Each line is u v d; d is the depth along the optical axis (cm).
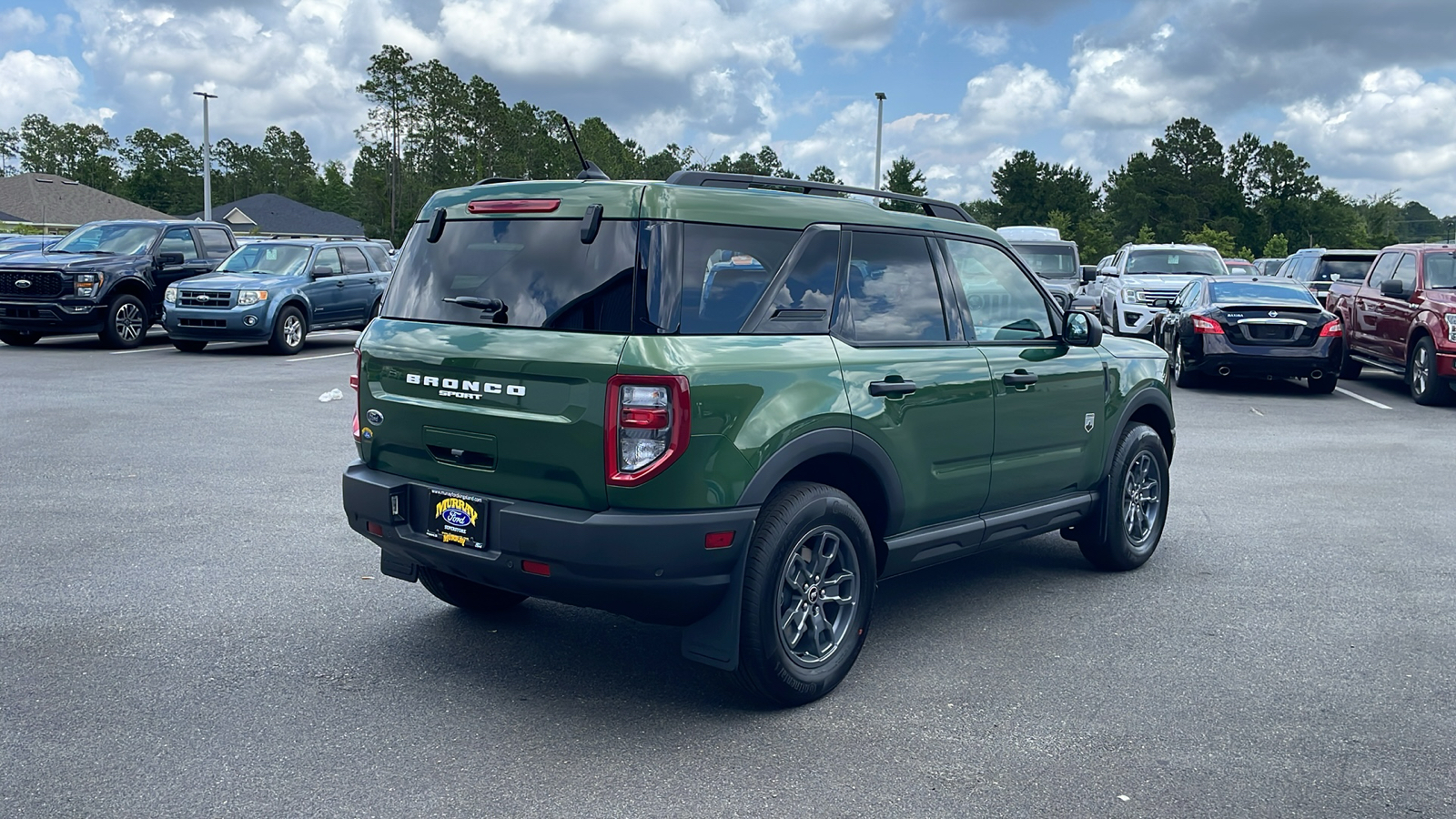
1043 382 539
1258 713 421
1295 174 12394
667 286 387
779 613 410
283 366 1593
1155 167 12519
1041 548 688
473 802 342
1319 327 1462
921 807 344
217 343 1942
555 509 389
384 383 445
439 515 422
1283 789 360
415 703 420
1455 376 1331
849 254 457
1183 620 537
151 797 340
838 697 436
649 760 375
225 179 16212
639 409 374
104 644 473
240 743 381
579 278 398
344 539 653
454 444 418
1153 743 393
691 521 381
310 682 438
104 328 1767
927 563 498
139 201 13025
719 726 405
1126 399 607
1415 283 1473
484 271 424
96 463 862
